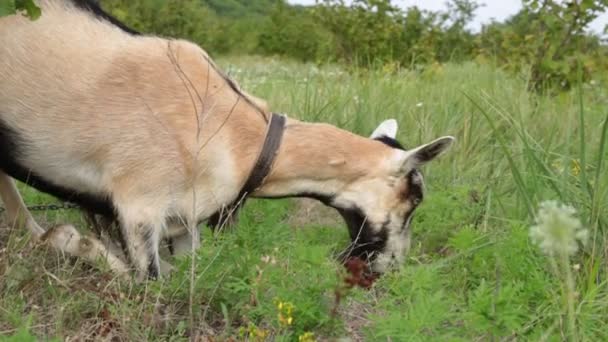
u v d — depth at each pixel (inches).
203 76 164.9
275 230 160.1
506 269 161.9
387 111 278.2
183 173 160.1
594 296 145.3
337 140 173.2
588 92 342.6
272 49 805.9
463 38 517.3
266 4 1701.5
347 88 307.3
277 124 169.3
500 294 126.8
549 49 341.7
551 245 106.4
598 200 169.8
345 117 269.3
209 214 165.3
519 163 225.0
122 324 137.3
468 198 208.8
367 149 175.3
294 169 169.3
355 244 178.1
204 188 162.9
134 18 652.1
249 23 911.0
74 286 150.3
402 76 357.7
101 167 160.2
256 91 317.1
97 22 162.6
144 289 151.3
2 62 157.1
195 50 168.6
